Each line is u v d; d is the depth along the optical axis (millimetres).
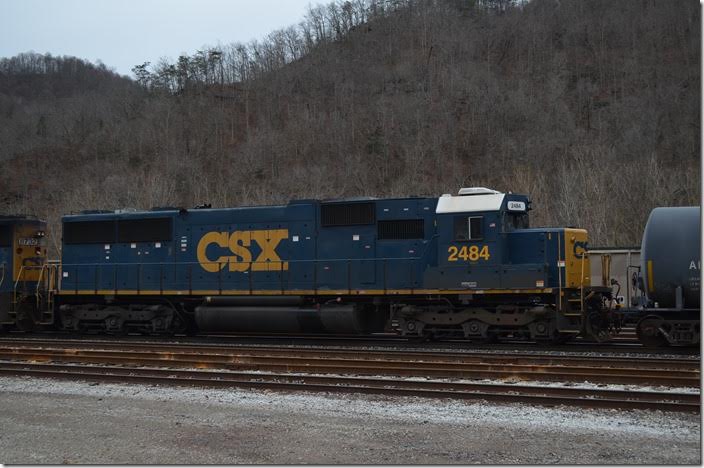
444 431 10172
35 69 176000
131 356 17531
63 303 24266
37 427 10773
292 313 20719
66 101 131250
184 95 108125
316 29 130750
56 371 15414
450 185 69125
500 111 85000
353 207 20500
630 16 114000
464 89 93000
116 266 23109
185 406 12070
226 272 21797
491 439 9734
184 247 22422
